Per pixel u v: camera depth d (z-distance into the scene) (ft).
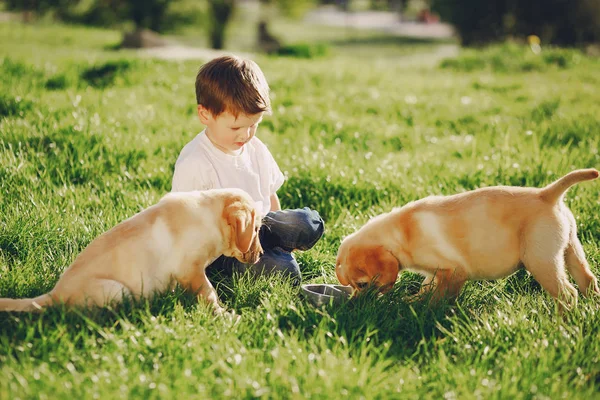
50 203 15.15
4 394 8.05
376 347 10.12
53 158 17.76
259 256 12.16
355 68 42.57
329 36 124.98
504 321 10.52
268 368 8.92
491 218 11.34
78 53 43.09
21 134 18.66
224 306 11.72
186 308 10.75
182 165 12.43
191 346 9.46
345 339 9.80
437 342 10.08
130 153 18.86
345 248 12.08
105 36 73.36
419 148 23.53
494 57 45.60
